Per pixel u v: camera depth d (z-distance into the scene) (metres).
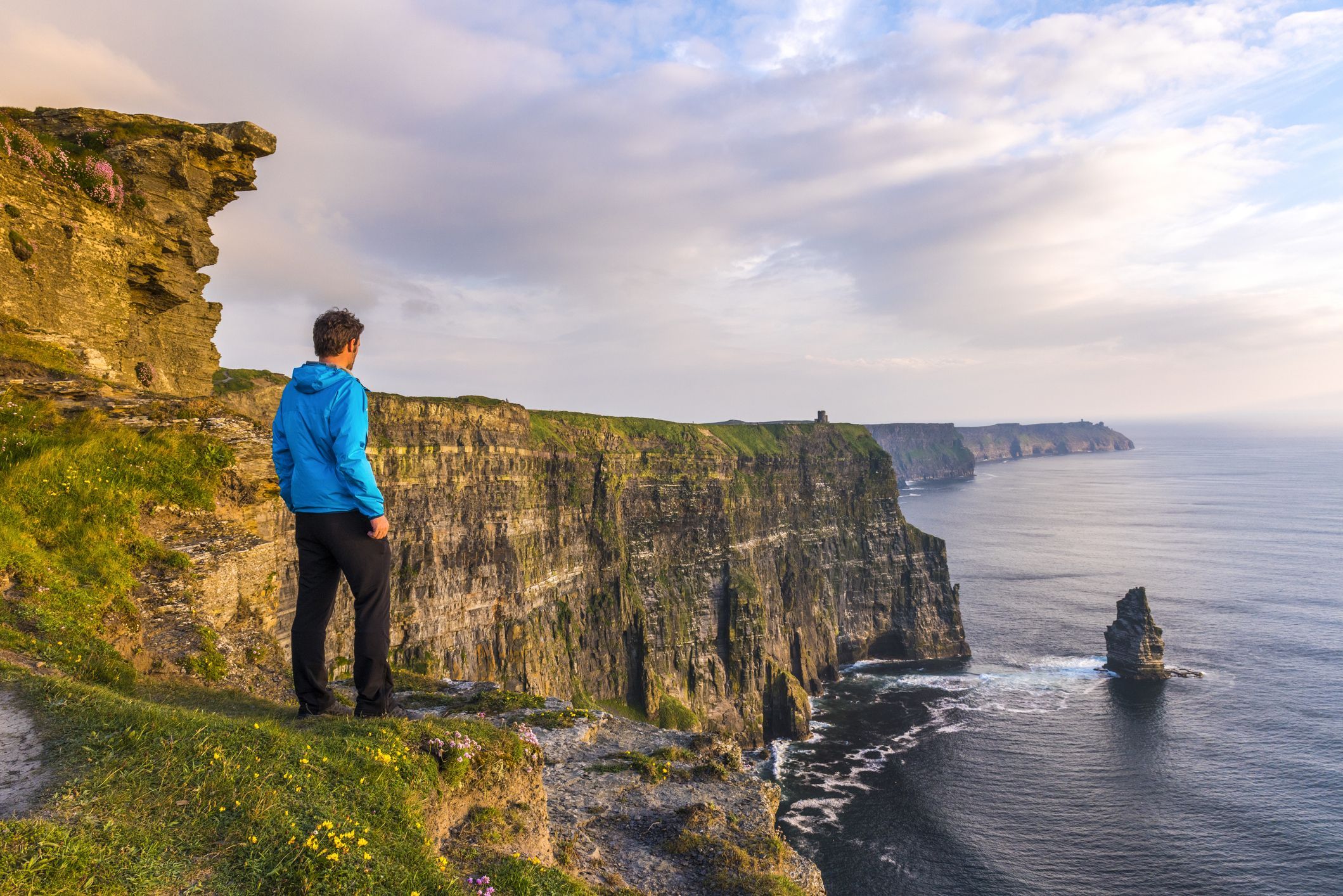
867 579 164.38
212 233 38.09
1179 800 79.75
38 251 27.59
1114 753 92.31
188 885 4.99
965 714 110.75
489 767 8.74
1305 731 95.69
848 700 126.94
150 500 15.89
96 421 17.22
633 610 118.19
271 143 38.81
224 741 6.86
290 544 55.44
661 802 12.69
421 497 84.00
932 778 88.44
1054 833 74.44
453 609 87.12
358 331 8.73
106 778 5.84
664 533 129.12
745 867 10.67
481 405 94.62
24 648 9.84
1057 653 139.12
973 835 74.69
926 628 157.88
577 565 113.00
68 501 14.09
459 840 7.93
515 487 98.44
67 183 29.33
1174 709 105.62
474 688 17.48
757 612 133.25
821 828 77.31
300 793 6.47
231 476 18.02
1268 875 65.88
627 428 133.88
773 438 166.75
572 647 107.88
